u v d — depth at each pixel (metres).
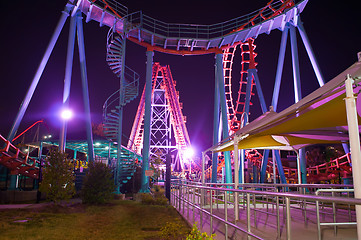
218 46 31.77
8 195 22.81
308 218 10.78
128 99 30.22
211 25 31.36
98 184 20.75
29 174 28.55
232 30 32.19
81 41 28.72
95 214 15.40
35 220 13.16
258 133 9.43
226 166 27.50
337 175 30.91
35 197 24.53
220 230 9.10
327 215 11.38
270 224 9.62
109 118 29.05
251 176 41.06
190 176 61.47
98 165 21.38
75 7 26.67
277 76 28.23
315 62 26.81
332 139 10.63
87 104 28.44
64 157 18.62
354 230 8.36
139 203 20.98
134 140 62.03
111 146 35.00
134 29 30.12
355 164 3.92
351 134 4.02
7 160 25.95
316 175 32.66
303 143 12.22
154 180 34.56
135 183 33.38
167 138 66.38
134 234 10.54
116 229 11.46
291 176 37.72
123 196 26.02
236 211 10.16
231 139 11.35
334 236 7.52
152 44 31.55
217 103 31.59
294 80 27.55
